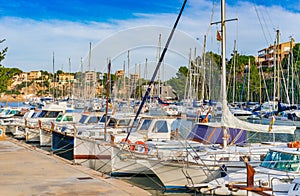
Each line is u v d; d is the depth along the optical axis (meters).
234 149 15.01
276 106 45.91
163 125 18.97
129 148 16.53
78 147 19.22
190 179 13.99
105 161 17.62
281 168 12.27
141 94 39.88
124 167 16.55
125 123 21.91
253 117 46.47
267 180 11.38
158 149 15.78
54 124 26.12
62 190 10.59
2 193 10.17
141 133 19.08
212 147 15.30
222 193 12.27
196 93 36.69
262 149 15.23
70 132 22.50
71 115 28.52
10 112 39.75
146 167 15.71
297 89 52.66
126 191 10.63
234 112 49.25
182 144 16.02
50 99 78.19
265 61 82.50
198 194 13.55
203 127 16.33
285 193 10.71
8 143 22.38
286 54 75.31
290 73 54.81
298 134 33.97
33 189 10.66
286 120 39.44
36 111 33.97
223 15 15.70
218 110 20.17
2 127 24.55
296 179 10.41
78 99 46.12
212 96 33.00
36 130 29.16
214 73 33.78
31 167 14.29
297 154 12.30
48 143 26.97
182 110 32.44
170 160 14.21
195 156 14.35
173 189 14.38
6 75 27.84
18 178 12.20
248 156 14.32
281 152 12.66
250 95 67.81
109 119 22.52
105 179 12.28
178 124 19.44
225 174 13.53
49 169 13.91
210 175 13.74
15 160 15.95
